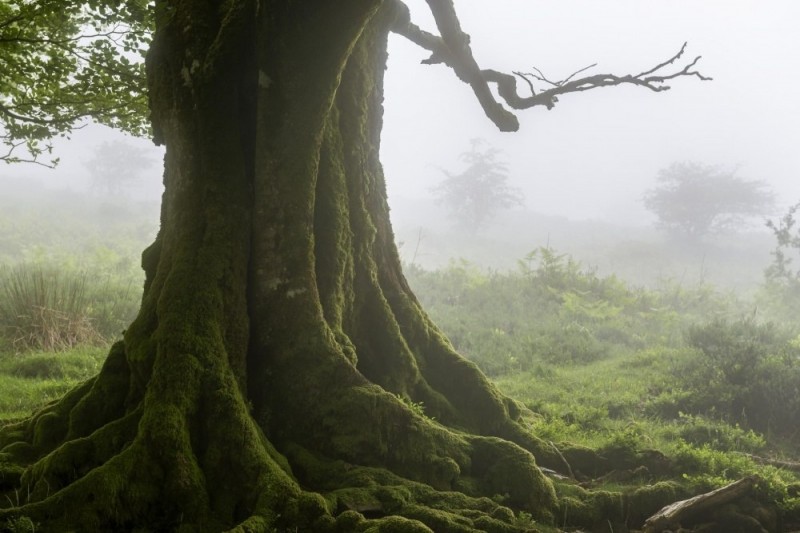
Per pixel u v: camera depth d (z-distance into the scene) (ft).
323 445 17.47
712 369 31.45
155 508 15.05
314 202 18.58
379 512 15.83
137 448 15.31
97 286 47.78
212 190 17.90
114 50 24.89
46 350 36.47
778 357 31.14
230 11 18.16
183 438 15.56
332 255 19.06
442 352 21.68
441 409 20.34
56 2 21.63
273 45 17.60
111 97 26.11
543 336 43.75
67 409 18.48
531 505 17.42
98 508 14.39
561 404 29.27
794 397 28.09
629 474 20.27
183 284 17.17
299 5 16.92
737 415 28.35
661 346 41.83
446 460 17.46
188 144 18.10
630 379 34.04
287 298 18.08
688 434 25.25
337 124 19.83
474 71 21.85
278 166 18.08
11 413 24.40
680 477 19.98
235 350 17.44
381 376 19.85
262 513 14.97
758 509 18.29
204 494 15.30
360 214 20.25
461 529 15.30
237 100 18.47
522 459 18.01
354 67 20.13
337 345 18.34
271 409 17.78
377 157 21.47
